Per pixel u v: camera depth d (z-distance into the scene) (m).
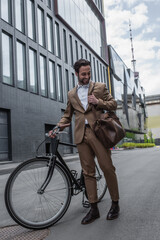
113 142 2.58
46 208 2.60
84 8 31.28
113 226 2.42
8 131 14.81
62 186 2.73
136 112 71.06
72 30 25.66
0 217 3.09
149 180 5.11
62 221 2.72
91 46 32.72
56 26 22.75
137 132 71.25
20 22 16.98
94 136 2.69
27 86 16.73
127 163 9.59
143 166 8.05
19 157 15.19
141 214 2.74
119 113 50.38
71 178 2.81
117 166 8.55
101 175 3.51
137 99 74.75
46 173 2.66
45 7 20.48
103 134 2.60
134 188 4.31
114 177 2.71
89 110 2.73
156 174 5.97
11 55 15.56
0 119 14.33
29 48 17.69
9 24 15.51
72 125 22.44
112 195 2.71
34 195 2.57
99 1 38.75
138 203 3.24
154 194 3.74
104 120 2.62
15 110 15.26
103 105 2.67
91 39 33.09
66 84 23.44
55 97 20.81
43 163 2.66
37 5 19.34
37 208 2.56
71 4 26.50
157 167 7.51
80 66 2.78
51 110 19.56
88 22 32.50
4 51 14.97
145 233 2.19
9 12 15.94
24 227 2.47
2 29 14.83
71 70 24.59
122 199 3.52
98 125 2.62
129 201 3.37
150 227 2.33
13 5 16.14
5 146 14.53
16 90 15.52
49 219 2.58
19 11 16.97
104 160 2.66
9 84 15.05
